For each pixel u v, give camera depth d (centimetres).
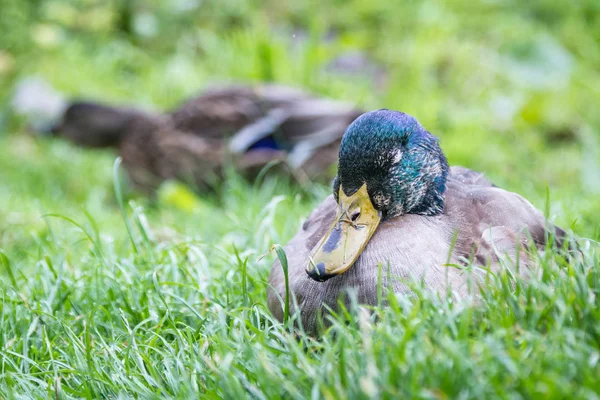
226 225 996
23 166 1459
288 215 920
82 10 1823
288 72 1584
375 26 1797
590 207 910
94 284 730
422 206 631
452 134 1411
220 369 500
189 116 1403
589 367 448
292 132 1357
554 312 507
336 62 1658
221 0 1847
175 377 543
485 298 538
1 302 684
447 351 447
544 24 1806
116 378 557
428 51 1642
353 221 609
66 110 1540
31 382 597
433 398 430
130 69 1795
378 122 615
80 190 1415
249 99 1400
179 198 1230
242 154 1345
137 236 905
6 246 980
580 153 1363
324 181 1338
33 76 1703
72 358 602
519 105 1484
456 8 1823
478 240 612
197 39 1805
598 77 1648
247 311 624
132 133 1449
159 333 625
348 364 476
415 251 589
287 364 495
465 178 718
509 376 442
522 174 1288
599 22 1795
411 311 509
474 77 1598
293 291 618
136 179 1439
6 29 1770
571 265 553
